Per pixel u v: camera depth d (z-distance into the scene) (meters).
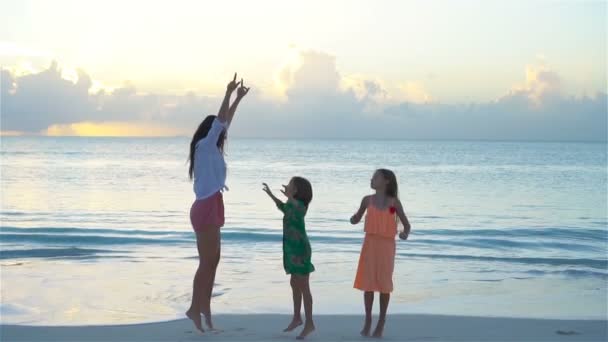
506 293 10.96
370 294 7.36
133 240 17.67
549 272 13.25
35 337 7.38
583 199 31.70
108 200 29.77
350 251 15.98
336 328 8.01
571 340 7.38
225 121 6.97
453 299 10.41
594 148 173.50
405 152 121.06
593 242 18.47
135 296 10.27
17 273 12.41
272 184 39.72
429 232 20.17
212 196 6.88
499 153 119.06
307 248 7.16
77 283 11.38
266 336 7.29
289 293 10.64
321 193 34.47
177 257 14.62
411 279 12.34
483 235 19.67
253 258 14.64
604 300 10.39
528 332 7.82
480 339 7.41
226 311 9.24
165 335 7.37
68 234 18.88
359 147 168.25
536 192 35.50
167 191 34.53
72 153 101.94
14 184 38.69
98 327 7.89
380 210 7.24
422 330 7.93
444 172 54.88
